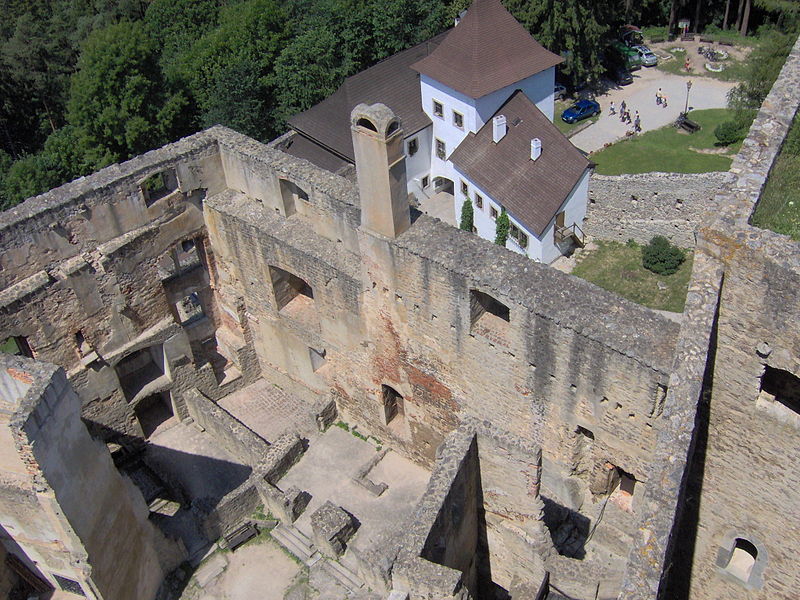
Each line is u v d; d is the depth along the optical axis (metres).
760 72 54.44
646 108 64.31
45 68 77.81
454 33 51.34
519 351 24.00
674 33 76.38
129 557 25.30
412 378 28.52
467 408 27.62
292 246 28.28
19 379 21.19
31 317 27.70
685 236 46.12
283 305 31.95
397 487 30.05
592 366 22.33
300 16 68.81
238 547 28.69
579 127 62.41
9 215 26.52
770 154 19.64
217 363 35.88
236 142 29.44
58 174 61.28
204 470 32.06
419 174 54.97
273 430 33.22
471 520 23.72
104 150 60.12
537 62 51.25
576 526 26.48
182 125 62.75
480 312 25.19
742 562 23.06
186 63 64.44
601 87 68.00
